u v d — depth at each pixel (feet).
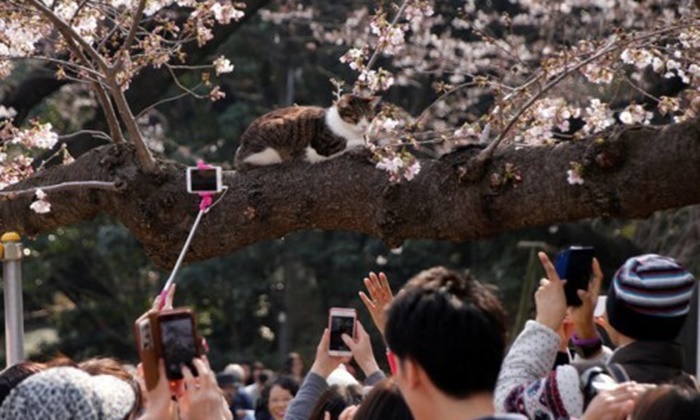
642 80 44.60
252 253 91.61
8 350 29.86
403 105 82.89
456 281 14.29
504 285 71.67
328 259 89.86
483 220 26.43
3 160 33.01
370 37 62.39
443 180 26.91
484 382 13.88
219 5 31.96
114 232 91.45
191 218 29.45
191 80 89.04
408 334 13.85
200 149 90.74
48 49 44.19
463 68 56.39
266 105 96.78
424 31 59.06
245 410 43.68
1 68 32.73
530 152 26.02
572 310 18.84
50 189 29.78
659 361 18.06
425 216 27.12
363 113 35.24
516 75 36.73
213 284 93.25
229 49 91.09
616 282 18.42
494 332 13.89
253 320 100.48
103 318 97.30
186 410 14.65
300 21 80.38
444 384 13.83
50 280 98.94
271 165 29.55
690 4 38.42
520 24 64.49
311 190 28.45
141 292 97.40
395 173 27.17
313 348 88.89
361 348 19.79
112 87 28.81
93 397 14.38
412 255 85.46
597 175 24.68
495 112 28.45
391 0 44.83
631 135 24.49
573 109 30.81
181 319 14.42
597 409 15.11
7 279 29.89
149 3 32.55
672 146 23.91
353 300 88.17
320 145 35.32
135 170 29.96
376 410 16.89
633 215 24.84
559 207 25.40
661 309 18.01
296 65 93.50
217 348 99.66
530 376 17.33
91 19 31.89
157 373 14.33
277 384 34.12
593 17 55.42
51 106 81.41
